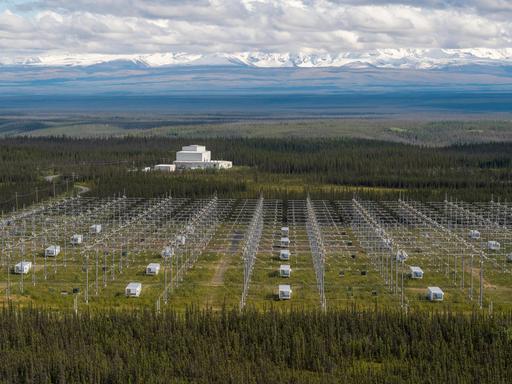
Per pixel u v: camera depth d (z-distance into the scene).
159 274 174.62
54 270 177.38
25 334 128.88
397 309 143.88
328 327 132.88
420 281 169.38
